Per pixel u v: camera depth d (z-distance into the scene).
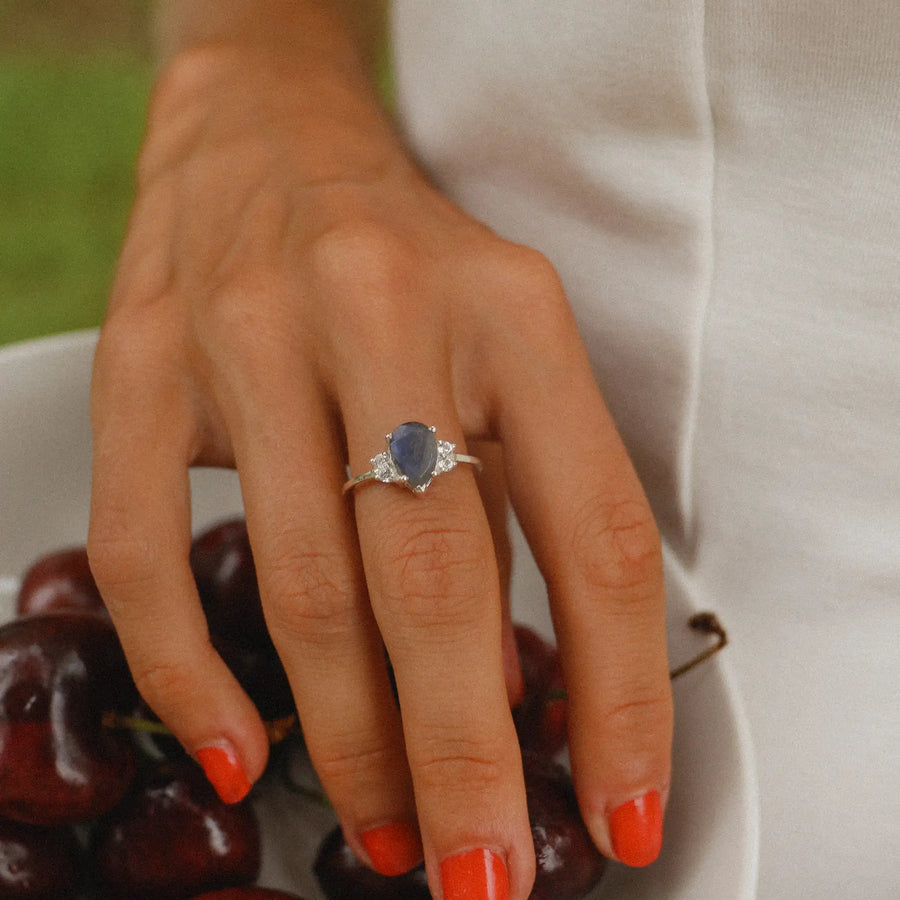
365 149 0.52
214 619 0.49
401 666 0.45
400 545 0.45
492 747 0.45
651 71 0.49
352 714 0.46
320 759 0.46
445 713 0.45
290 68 0.54
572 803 0.47
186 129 0.53
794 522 0.52
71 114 1.33
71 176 1.25
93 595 0.50
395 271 0.47
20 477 0.53
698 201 0.50
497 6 0.51
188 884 0.47
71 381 0.52
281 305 0.47
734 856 0.46
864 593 0.52
